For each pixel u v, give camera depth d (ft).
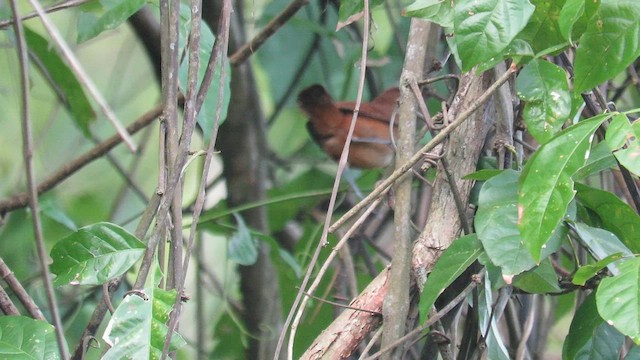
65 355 9.10
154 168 27.94
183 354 24.16
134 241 10.97
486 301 12.58
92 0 14.85
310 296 11.83
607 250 11.23
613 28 9.82
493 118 14.24
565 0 10.78
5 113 25.71
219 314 23.24
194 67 10.85
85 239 10.94
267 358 22.20
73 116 19.89
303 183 24.14
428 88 17.12
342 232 21.58
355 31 25.02
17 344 11.06
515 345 15.92
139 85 28.12
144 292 10.53
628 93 21.08
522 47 11.26
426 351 15.42
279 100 27.25
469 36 9.98
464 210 13.01
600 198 12.08
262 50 26.16
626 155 9.33
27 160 8.17
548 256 12.30
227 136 22.38
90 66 28.91
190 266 26.86
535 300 16.85
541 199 9.86
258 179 22.82
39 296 20.25
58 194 24.90
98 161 26.89
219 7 21.22
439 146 13.66
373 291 12.92
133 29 21.43
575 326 12.38
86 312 21.49
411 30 14.43
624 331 9.20
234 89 22.11
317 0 25.04
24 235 22.18
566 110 11.39
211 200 27.81
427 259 12.92
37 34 18.61
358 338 12.70
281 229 24.43
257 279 22.35
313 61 27.58
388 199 14.53
